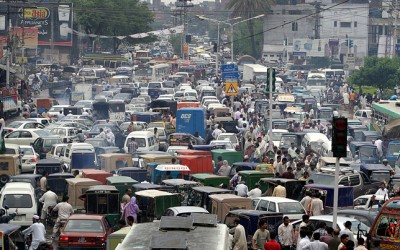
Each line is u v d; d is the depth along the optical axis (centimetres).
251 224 3700
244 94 11588
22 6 13312
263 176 5050
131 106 10088
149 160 5659
